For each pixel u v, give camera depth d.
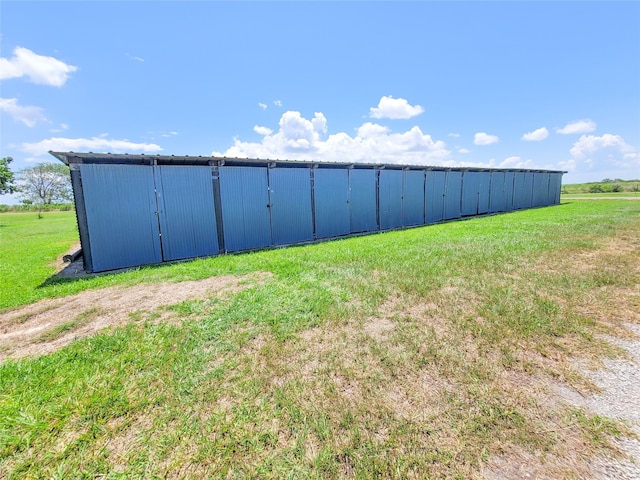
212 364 2.54
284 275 5.16
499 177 17.53
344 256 6.57
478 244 7.29
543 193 21.20
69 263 7.54
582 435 1.71
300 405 2.00
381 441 1.69
